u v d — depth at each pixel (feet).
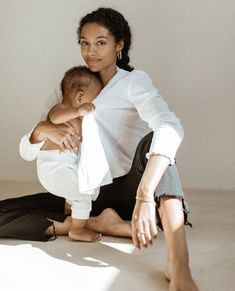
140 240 4.83
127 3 9.87
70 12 10.16
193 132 10.02
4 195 9.49
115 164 6.40
